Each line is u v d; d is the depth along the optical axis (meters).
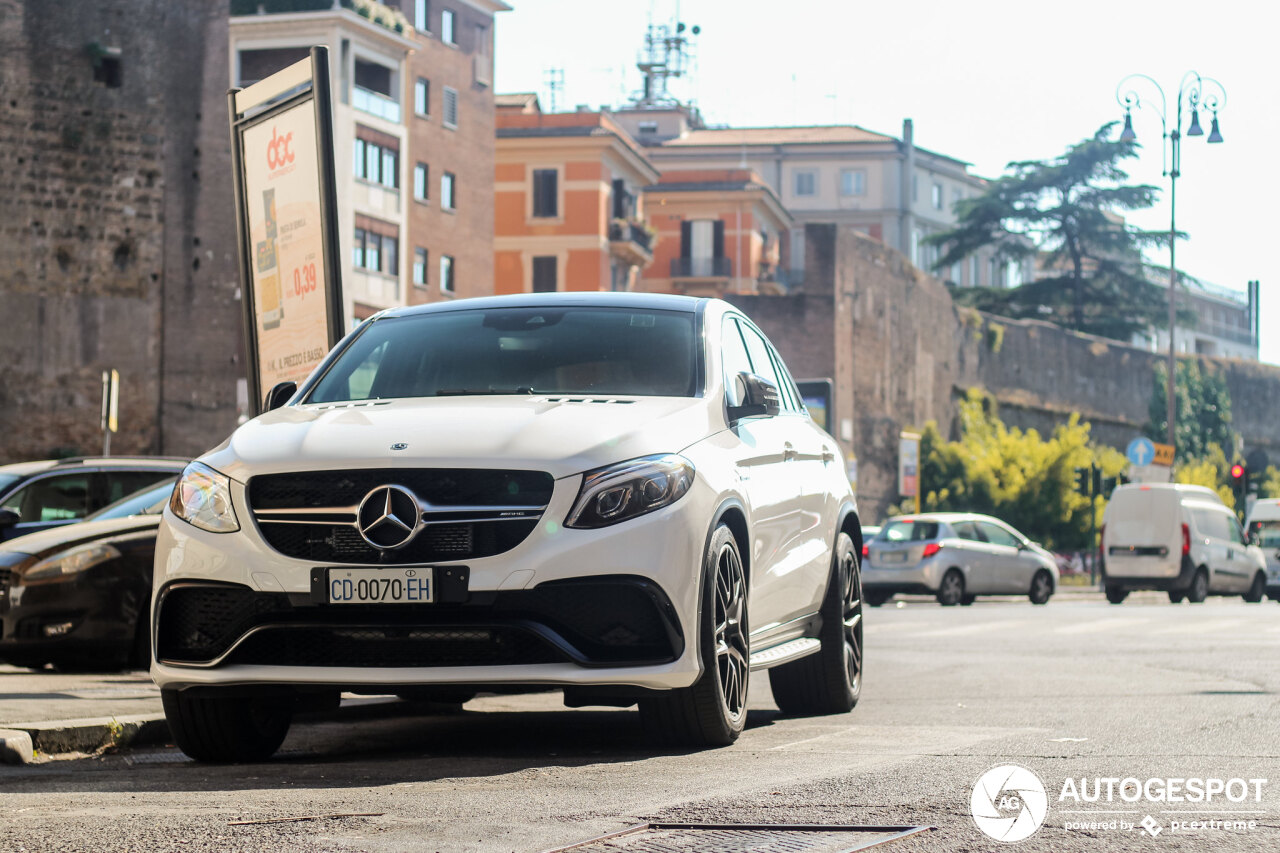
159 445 43.19
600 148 65.69
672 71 105.69
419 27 55.81
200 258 43.91
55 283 42.25
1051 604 33.25
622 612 6.26
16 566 11.80
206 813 5.14
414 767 6.41
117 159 43.06
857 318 64.25
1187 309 84.75
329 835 4.71
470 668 6.20
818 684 8.95
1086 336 82.75
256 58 49.94
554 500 6.24
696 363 7.53
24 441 41.72
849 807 5.23
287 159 10.58
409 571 6.17
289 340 10.69
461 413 6.68
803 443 8.57
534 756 6.85
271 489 6.44
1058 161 83.69
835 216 103.81
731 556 6.95
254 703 6.98
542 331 7.71
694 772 6.11
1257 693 10.29
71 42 42.62
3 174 41.78
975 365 75.19
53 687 10.06
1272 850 4.56
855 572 9.42
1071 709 9.22
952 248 85.44
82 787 5.95
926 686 11.23
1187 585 34.28
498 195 66.31
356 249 50.62
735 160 98.94
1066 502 59.81
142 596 12.12
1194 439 90.94
